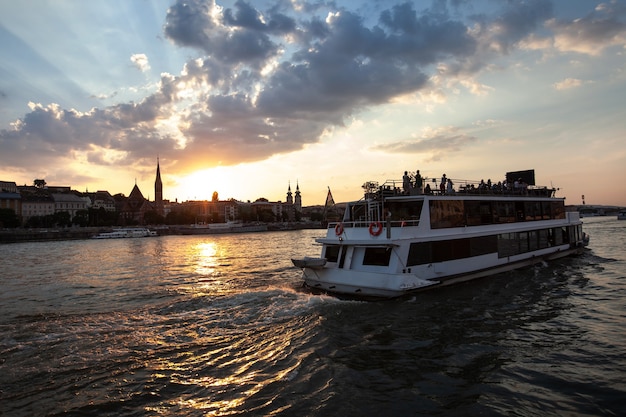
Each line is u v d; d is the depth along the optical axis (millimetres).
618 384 10312
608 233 69688
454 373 11305
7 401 10023
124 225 199250
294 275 29625
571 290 21234
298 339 14219
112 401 9969
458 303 18844
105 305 20859
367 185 23281
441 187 24172
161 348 13578
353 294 20031
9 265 45406
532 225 29094
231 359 12555
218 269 36156
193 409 9539
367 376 11195
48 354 13102
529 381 10680
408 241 20031
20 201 178500
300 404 9680
